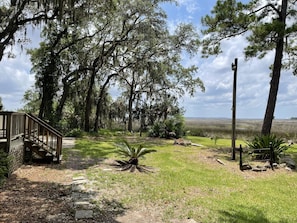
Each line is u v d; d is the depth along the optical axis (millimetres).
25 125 8242
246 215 4621
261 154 9594
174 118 19297
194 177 7164
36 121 8406
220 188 6316
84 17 10266
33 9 10922
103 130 21969
